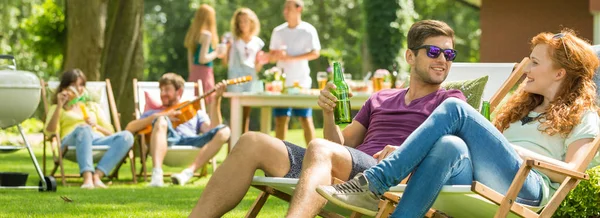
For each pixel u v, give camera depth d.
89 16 14.39
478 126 4.30
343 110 5.10
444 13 41.84
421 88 5.04
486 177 4.33
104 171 9.09
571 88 4.77
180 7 38.50
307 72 11.66
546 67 4.78
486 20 16.80
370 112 5.24
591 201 5.10
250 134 4.61
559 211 5.15
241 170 4.56
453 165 4.20
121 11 14.81
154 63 38.25
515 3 16.48
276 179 4.48
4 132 20.91
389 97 5.18
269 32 39.44
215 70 36.34
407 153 4.21
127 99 14.77
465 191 4.18
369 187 4.23
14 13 29.48
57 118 9.29
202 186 9.14
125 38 14.79
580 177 4.32
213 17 11.95
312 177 4.29
